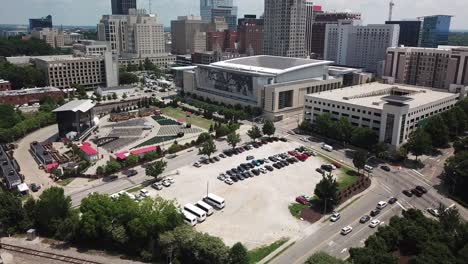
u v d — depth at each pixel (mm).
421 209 127750
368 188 143500
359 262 83250
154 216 101438
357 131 182875
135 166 164000
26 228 110000
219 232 111375
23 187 135625
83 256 99125
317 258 84500
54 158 171625
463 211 126125
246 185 143875
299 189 141375
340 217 121500
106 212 104812
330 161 170875
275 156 173250
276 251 102750
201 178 150500
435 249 85625
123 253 101500
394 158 169125
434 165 167125
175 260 93375
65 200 113500
